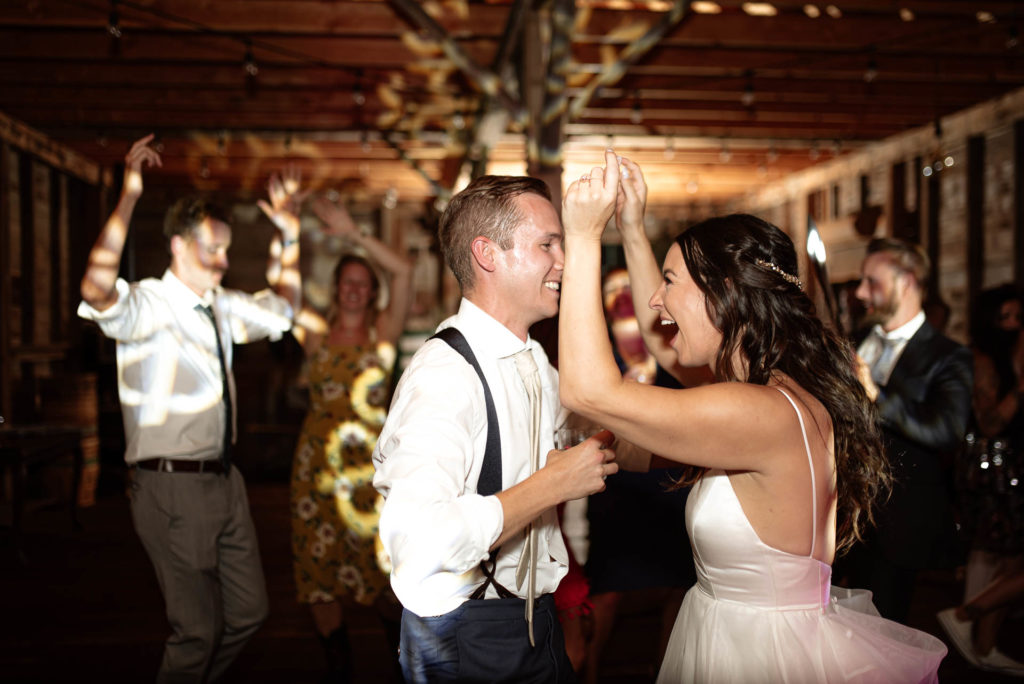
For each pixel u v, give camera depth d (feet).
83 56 17.12
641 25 16.40
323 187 33.35
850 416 4.63
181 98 21.01
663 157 28.99
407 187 33.71
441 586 4.43
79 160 27.37
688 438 4.11
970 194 22.41
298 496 9.89
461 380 4.47
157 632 11.75
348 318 10.50
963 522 10.44
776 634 4.34
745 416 4.13
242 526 8.29
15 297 23.09
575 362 4.11
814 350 4.69
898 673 4.36
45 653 10.85
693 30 16.52
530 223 4.77
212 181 32.30
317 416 10.03
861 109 22.91
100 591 13.89
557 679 4.81
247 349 32.27
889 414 7.27
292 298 10.14
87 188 28.71
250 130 24.06
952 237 23.36
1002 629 11.87
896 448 7.29
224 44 17.43
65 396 21.80
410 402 4.39
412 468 4.03
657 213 38.81
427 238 36.81
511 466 4.61
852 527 5.14
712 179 33.60
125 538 17.95
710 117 22.71
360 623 12.28
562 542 5.16
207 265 8.18
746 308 4.69
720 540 4.48
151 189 33.86
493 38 16.49
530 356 4.98
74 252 28.12
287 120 23.00
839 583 7.76
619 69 15.67
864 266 8.01
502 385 4.67
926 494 7.21
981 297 10.59
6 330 20.84
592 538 7.89
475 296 4.88
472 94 19.47
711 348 4.92
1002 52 17.71
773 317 4.68
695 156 28.96
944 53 17.89
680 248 4.95
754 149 28.09
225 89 19.79
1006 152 21.22
